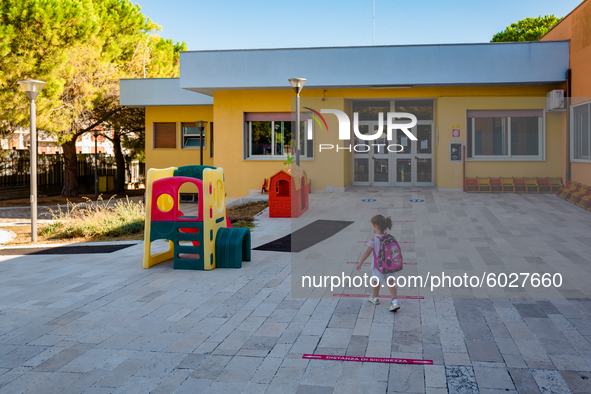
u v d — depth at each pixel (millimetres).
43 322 4945
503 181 8648
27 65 16172
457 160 8922
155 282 6543
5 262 8422
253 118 16297
